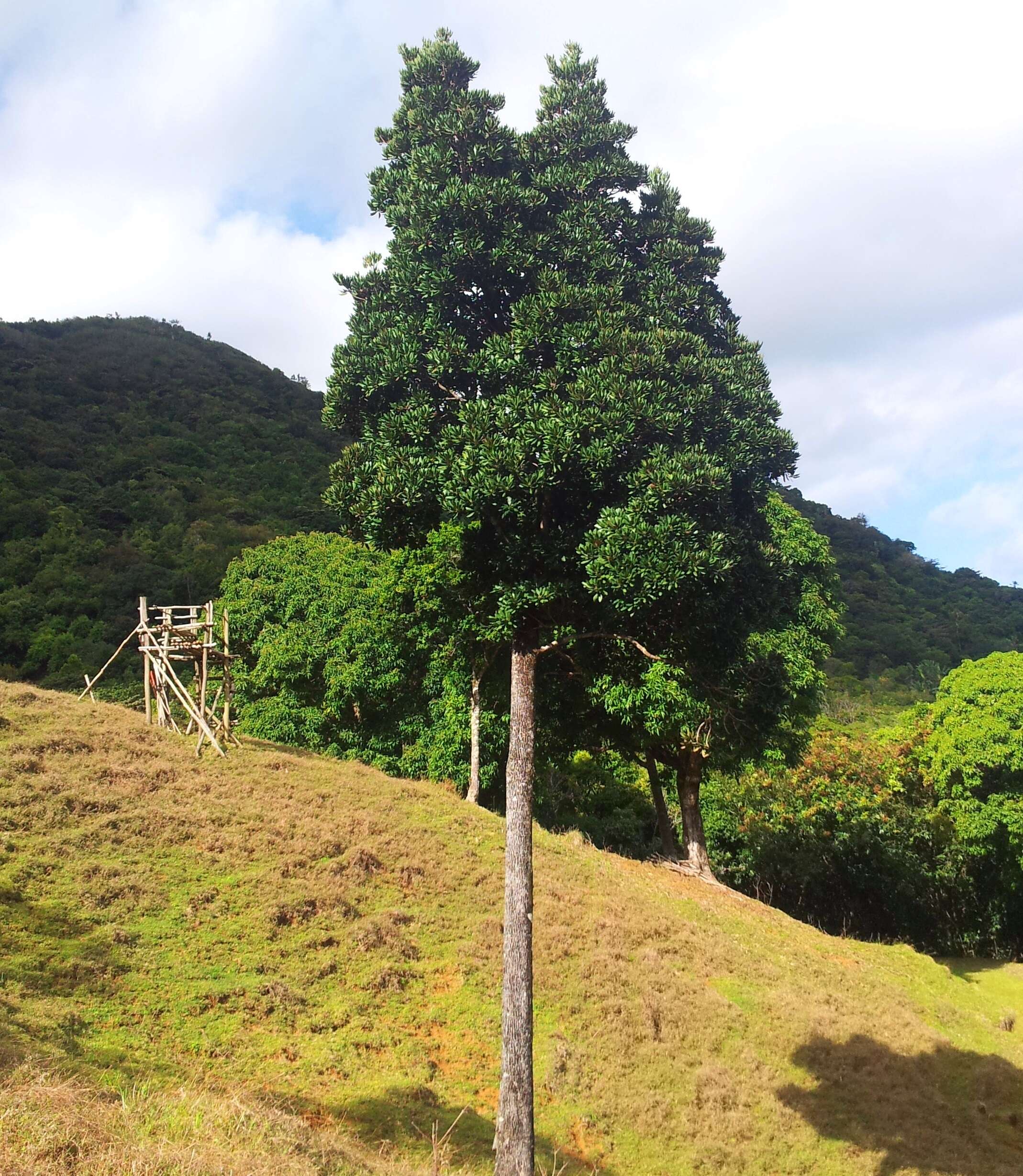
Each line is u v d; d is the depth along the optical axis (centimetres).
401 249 1243
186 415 10419
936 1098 1595
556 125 1298
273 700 2998
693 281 1297
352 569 3266
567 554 1144
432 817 2234
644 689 2061
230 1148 796
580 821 3375
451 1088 1295
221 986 1348
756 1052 1591
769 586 1386
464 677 2725
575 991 1622
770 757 2645
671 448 1120
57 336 13438
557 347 1138
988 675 2834
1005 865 2983
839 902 3198
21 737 2019
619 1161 1233
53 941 1326
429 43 1345
